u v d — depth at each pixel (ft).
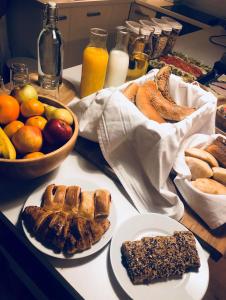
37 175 2.18
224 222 2.30
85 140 2.90
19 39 7.50
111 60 3.33
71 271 1.93
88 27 7.82
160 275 1.90
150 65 4.19
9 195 2.31
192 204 2.42
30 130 2.17
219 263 5.14
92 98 2.79
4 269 3.70
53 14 3.18
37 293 3.00
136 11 8.88
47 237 1.91
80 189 2.24
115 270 1.91
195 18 8.33
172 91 3.13
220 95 3.66
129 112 2.42
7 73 6.53
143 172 2.53
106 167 2.65
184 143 2.74
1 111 2.30
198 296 1.87
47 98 2.63
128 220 2.22
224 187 2.47
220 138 2.84
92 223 2.01
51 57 3.45
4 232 2.72
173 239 2.07
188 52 5.67
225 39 6.95
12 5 6.97
